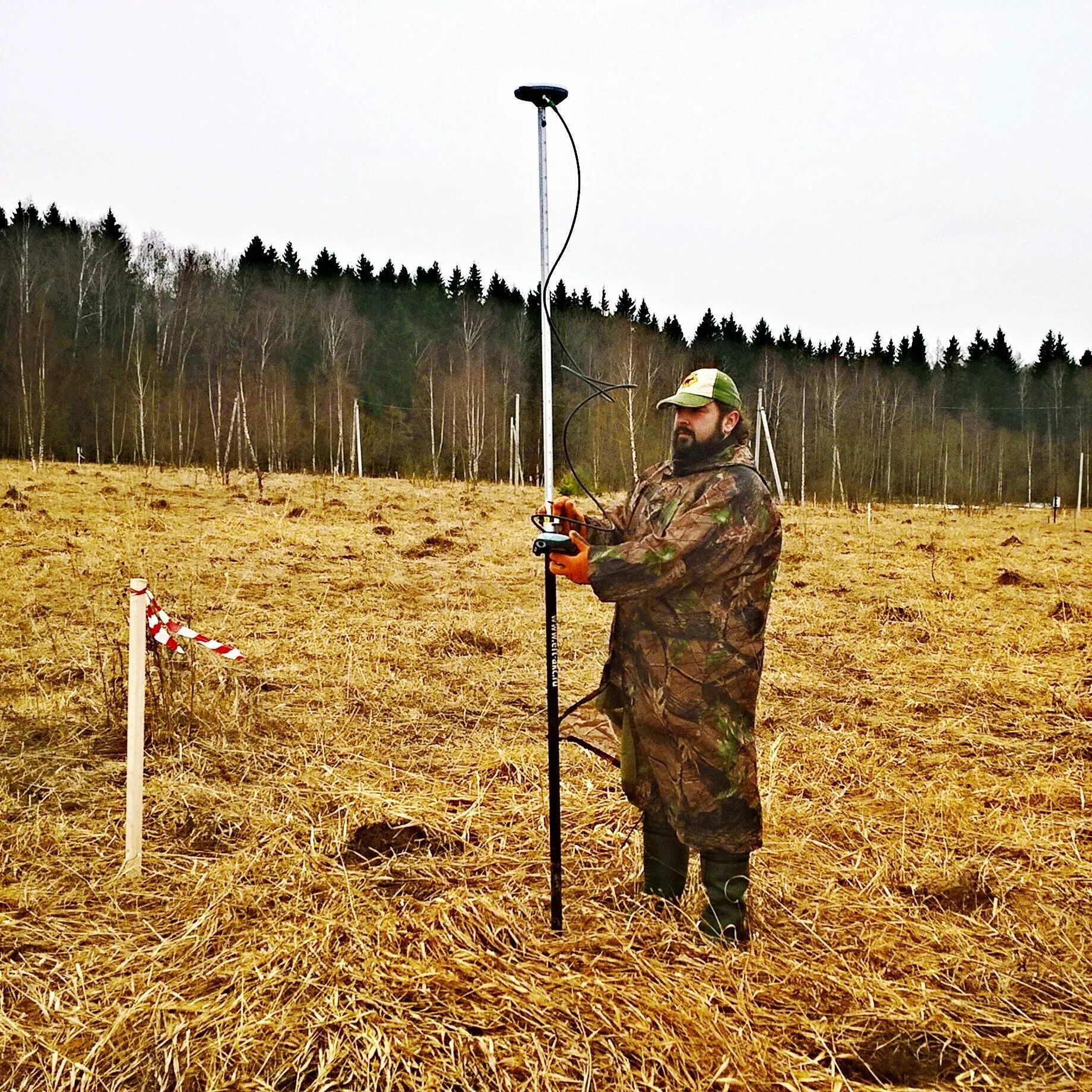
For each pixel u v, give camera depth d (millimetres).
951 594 10172
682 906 3387
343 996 2713
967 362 66500
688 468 3252
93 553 10477
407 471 42844
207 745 4938
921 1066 2588
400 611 8609
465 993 2756
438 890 3504
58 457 38438
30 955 2994
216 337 44312
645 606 3156
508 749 5113
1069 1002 2883
